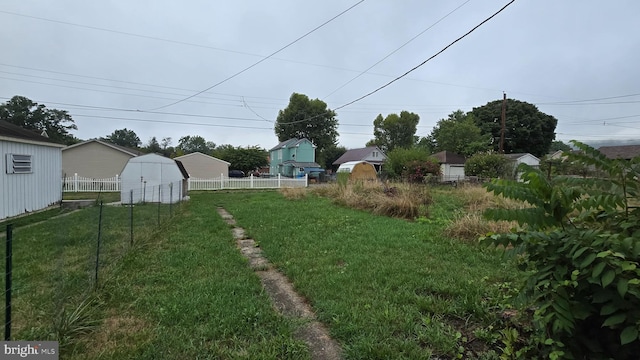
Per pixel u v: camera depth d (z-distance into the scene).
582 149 2.08
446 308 2.94
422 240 5.71
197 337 2.49
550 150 43.78
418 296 3.21
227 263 4.43
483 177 21.06
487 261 4.43
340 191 13.04
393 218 8.52
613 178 1.93
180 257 4.66
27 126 40.41
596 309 1.71
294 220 7.96
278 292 3.54
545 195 1.90
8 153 8.09
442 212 9.05
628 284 1.48
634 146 30.11
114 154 22.97
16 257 4.18
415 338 2.48
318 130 48.94
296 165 37.56
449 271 3.98
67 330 2.46
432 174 21.12
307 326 2.74
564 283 1.66
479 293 3.24
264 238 6.01
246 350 2.34
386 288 3.43
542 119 40.50
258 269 4.34
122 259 4.39
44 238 5.14
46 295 2.93
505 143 40.19
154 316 2.82
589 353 1.80
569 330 1.64
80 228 4.73
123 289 3.37
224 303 3.07
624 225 1.78
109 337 2.47
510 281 3.59
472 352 2.33
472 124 36.06
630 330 1.51
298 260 4.57
